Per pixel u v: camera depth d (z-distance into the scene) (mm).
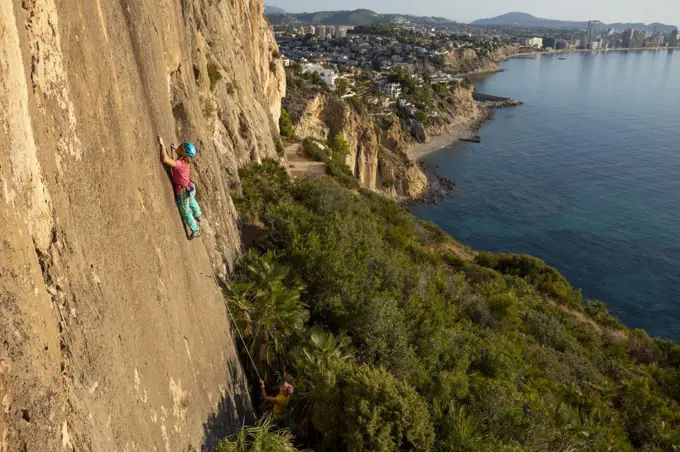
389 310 17016
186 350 9422
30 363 4852
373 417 10688
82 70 6785
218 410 10234
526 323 29969
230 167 24859
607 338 35156
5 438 4375
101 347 6336
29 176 5277
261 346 14281
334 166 56938
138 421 6969
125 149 8031
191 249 11289
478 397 14766
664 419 21453
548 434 14023
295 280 18000
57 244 5742
